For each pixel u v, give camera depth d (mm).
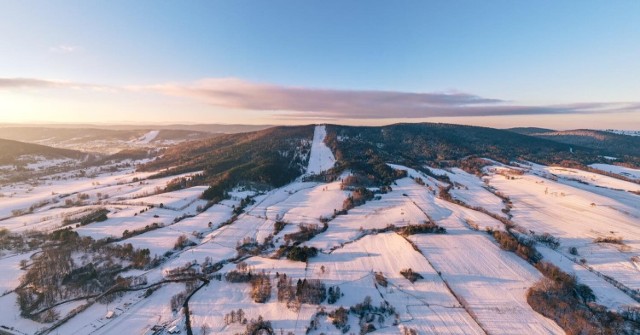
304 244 154250
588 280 125312
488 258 135875
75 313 103375
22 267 130750
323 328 95000
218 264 135750
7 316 102375
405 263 132625
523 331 94875
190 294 113188
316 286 112438
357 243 154250
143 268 132250
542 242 160750
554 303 105062
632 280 125500
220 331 94312
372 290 115125
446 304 107125
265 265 133375
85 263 133250
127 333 94938
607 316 101750
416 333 93188
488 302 108062
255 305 106250
